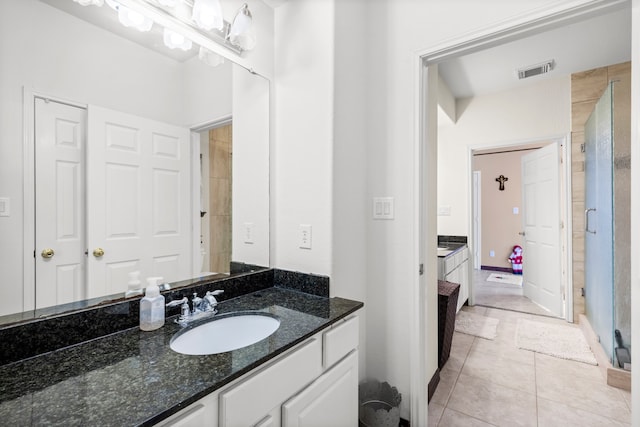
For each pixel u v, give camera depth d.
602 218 2.32
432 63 1.62
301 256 1.57
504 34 1.36
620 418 1.69
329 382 1.16
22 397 0.67
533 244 3.85
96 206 1.06
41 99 0.93
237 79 1.52
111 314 1.02
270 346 0.94
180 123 1.31
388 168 1.66
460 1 1.45
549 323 3.11
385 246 1.67
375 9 1.71
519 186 5.84
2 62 0.86
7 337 0.82
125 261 1.13
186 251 1.33
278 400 0.94
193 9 1.23
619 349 2.05
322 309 1.29
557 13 1.23
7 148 0.87
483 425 1.65
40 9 0.93
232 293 1.44
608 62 2.87
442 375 2.15
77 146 1.01
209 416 0.75
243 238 1.55
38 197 0.93
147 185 1.21
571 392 1.93
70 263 0.99
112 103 1.10
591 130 2.67
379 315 1.69
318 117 1.50
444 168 3.87
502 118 3.50
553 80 3.21
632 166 1.08
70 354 0.88
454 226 3.83
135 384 0.73
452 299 2.30
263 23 1.63
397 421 1.46
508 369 2.22
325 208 1.47
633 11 1.08
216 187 1.45
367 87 1.73
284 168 1.64
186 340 1.06
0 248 0.85
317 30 1.51
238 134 1.53
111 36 1.09
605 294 2.26
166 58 1.25
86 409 0.63
